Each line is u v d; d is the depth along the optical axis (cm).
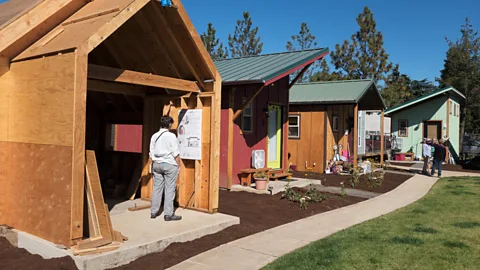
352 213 895
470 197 1099
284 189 1154
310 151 1728
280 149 1427
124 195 929
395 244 613
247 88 1223
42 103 559
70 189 511
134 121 982
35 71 574
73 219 510
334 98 1669
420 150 2664
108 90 784
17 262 495
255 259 553
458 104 2950
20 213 592
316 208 950
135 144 1433
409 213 873
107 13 578
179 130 820
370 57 3475
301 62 1237
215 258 555
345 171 1714
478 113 3578
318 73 3809
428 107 2650
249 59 1449
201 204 790
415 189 1320
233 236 673
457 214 858
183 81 745
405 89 3950
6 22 611
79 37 535
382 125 2008
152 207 712
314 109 1725
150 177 871
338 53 3575
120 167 1014
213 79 764
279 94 1400
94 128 1087
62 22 666
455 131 2827
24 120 592
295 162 1766
